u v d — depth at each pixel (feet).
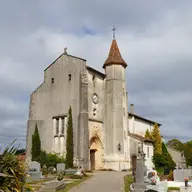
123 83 146.41
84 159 119.55
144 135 183.11
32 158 130.31
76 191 64.80
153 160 157.07
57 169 108.99
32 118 144.15
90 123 130.21
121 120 139.33
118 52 150.92
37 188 66.49
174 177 81.97
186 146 263.90
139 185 62.80
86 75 131.13
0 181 28.50
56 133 133.90
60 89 137.80
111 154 134.00
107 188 70.13
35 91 147.64
